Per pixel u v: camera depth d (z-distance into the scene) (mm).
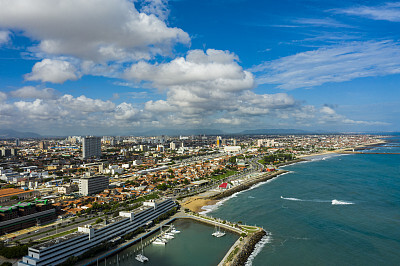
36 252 186875
